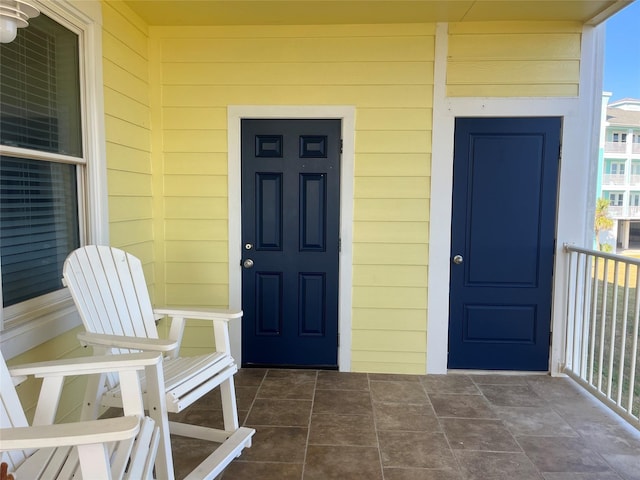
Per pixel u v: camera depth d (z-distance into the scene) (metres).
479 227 3.26
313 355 3.42
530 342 3.31
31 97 2.07
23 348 1.92
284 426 2.54
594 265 2.90
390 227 3.27
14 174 1.99
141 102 3.11
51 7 2.12
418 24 3.12
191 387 1.91
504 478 2.08
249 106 3.24
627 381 3.30
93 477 1.13
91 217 2.47
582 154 3.16
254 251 3.37
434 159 3.21
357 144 3.23
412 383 3.16
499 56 3.13
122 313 2.17
